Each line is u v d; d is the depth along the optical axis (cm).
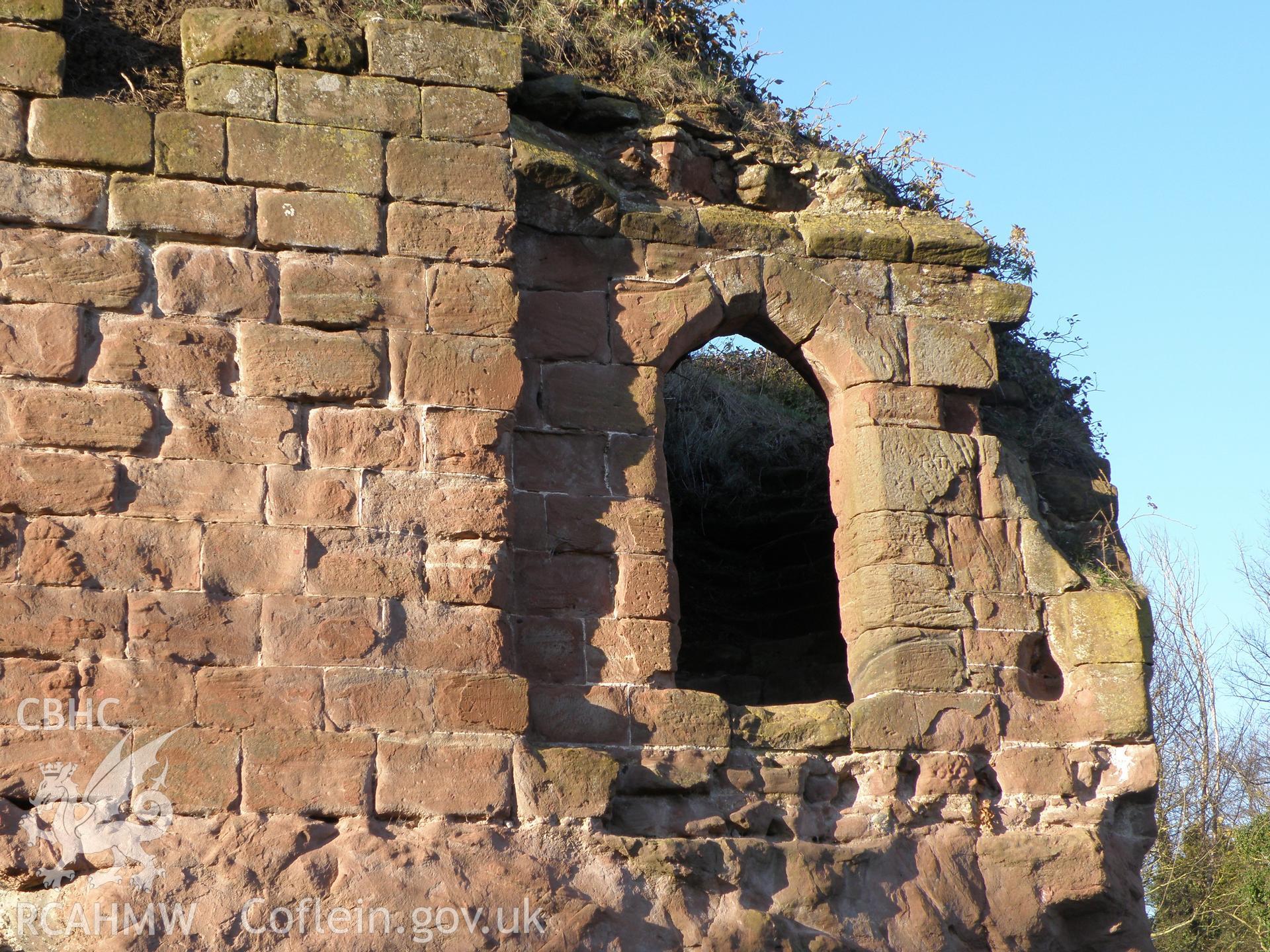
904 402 1074
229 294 903
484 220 959
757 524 1441
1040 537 1075
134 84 966
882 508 1045
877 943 939
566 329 1011
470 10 1104
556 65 1128
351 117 953
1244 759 2248
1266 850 1731
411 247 941
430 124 967
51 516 843
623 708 945
